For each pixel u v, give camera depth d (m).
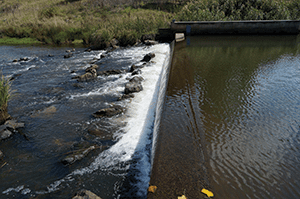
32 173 3.17
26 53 14.32
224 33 14.41
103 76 8.01
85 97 6.04
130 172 3.06
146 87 6.23
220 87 4.70
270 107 3.68
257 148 2.66
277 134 2.94
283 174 2.24
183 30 14.95
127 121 4.45
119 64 9.76
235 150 2.62
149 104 5.14
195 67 6.44
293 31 13.38
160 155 2.57
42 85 7.39
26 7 34.50
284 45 9.75
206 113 3.55
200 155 2.54
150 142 3.71
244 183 2.12
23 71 9.63
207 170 2.31
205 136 2.92
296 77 5.14
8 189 2.89
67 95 6.29
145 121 4.38
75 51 14.57
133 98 5.52
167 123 3.26
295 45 9.64
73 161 3.31
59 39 18.19
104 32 15.12
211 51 9.01
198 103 3.93
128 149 3.57
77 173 3.10
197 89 4.62
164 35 15.65
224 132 3.00
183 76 5.55
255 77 5.27
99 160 3.35
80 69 9.49
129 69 8.70
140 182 2.85
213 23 14.23
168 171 2.31
